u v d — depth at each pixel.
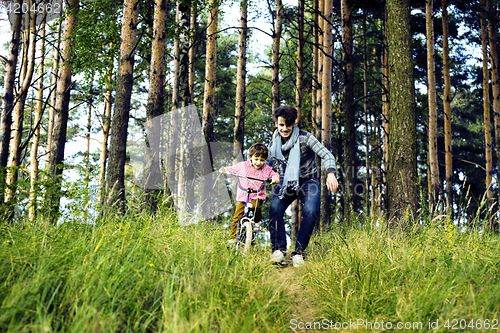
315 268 3.60
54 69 17.08
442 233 3.89
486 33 18.06
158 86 8.05
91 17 10.54
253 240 4.45
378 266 3.14
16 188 4.54
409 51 5.82
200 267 2.97
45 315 1.98
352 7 12.45
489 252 3.34
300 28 14.85
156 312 2.34
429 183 20.42
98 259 2.60
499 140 16.62
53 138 11.34
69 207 4.47
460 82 23.30
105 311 2.12
